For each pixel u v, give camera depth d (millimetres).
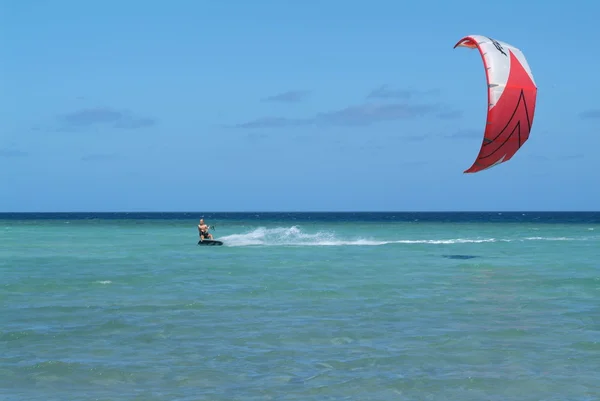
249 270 29453
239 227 108062
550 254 39938
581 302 19656
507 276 26844
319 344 13945
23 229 89500
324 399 10320
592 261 34469
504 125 21266
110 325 15984
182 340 14328
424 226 107438
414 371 11852
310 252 41531
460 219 180875
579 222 137625
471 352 13211
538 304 19234
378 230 87312
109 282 24750
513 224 120188
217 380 11312
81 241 55938
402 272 28500
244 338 14500
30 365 12258
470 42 23500
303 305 19078
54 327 15750
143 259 35812
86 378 11438
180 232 77500
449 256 38156
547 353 13141
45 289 22734
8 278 26172
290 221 159250
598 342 14070
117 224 120125
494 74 21031
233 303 19453
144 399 10320
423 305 19062
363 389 10812
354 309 18344
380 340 14289
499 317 17047
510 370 11922
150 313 17703
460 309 18344
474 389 10812
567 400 10273
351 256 38031
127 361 12555
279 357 12844
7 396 10484
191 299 20281
